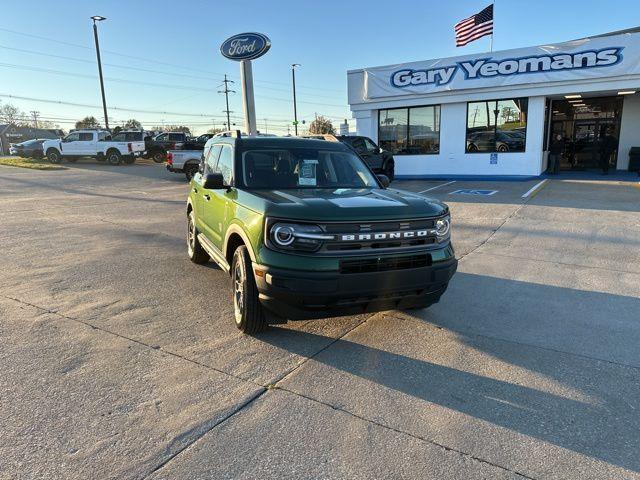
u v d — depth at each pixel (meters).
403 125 21.28
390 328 4.62
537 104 18.39
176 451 2.78
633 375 3.72
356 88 21.78
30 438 2.87
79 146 29.92
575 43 17.09
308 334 4.46
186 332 4.47
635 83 16.45
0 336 4.32
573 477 2.59
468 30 20.61
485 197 13.76
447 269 4.16
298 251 3.82
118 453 2.75
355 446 2.84
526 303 5.38
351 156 5.67
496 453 2.79
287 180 5.03
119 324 4.64
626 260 7.19
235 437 2.92
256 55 15.62
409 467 2.66
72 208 12.73
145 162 33.28
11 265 6.83
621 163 20.38
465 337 4.43
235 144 5.33
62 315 4.87
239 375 3.67
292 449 2.81
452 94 19.72
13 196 15.30
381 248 3.95
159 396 3.36
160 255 7.52
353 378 3.65
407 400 3.36
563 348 4.21
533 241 8.45
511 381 3.63
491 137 19.50
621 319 4.89
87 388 3.44
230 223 4.64
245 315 4.24
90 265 6.86
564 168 21.52
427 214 4.18
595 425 3.07
